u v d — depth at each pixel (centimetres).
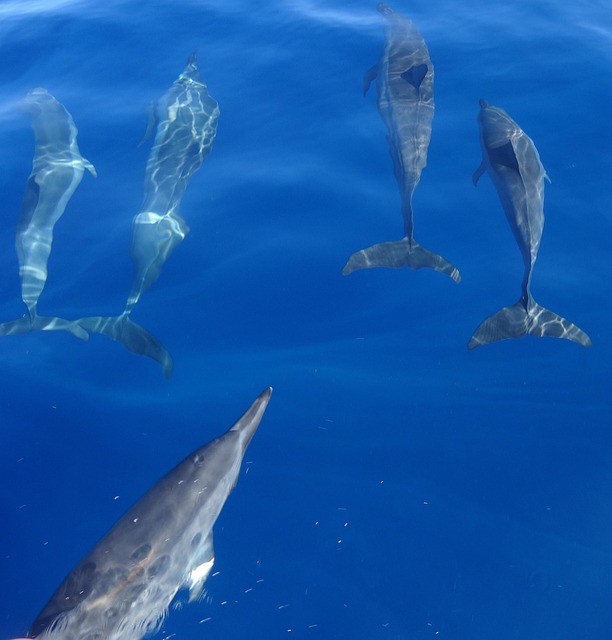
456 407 291
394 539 261
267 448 281
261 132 390
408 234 330
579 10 469
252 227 345
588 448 280
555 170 364
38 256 331
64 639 198
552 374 298
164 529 215
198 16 475
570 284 323
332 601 248
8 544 257
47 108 398
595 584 251
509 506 268
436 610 246
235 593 247
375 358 304
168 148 365
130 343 307
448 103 402
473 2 479
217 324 314
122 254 337
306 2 488
